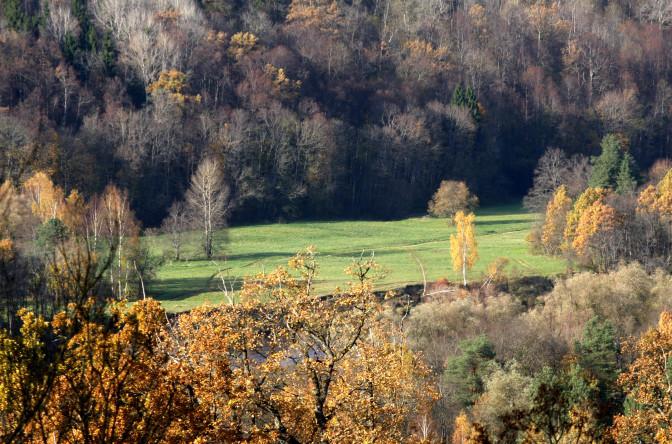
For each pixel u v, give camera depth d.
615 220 127.19
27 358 16.80
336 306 36.03
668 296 100.31
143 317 28.23
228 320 33.78
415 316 92.06
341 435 32.81
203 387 29.83
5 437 16.64
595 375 75.75
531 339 88.50
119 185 162.62
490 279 120.75
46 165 130.62
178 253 134.25
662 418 45.00
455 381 76.75
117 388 19.62
